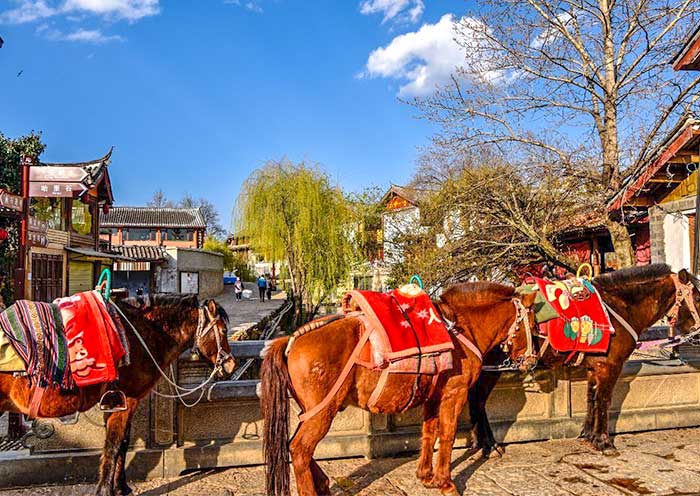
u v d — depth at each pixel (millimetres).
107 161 19844
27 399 3113
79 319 3277
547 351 4492
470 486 4016
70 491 3834
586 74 11219
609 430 5219
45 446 4055
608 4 11414
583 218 12375
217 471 4277
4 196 5738
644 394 5410
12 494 3783
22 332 3070
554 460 4551
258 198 20922
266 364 3293
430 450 3986
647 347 4953
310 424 3271
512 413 5051
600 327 4426
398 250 17344
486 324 4059
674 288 4848
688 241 9172
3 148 16734
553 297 4410
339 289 21828
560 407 5156
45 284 16172
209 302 3996
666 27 10617
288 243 20906
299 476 3236
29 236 6375
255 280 44844
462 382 3791
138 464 4117
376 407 3488
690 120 8289
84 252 17953
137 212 39406
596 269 15078
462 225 12828
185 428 4305
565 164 11398
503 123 11867
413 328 3518
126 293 4488
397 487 4012
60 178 6801
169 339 3908
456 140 12102
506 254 12133
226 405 4391
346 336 3434
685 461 4500
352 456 4598
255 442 4387
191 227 38469
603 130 11562
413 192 17281
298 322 20812
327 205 21047
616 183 10922
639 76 11156
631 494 3850
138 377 3678
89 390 3328
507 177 12172
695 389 5566
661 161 8914
